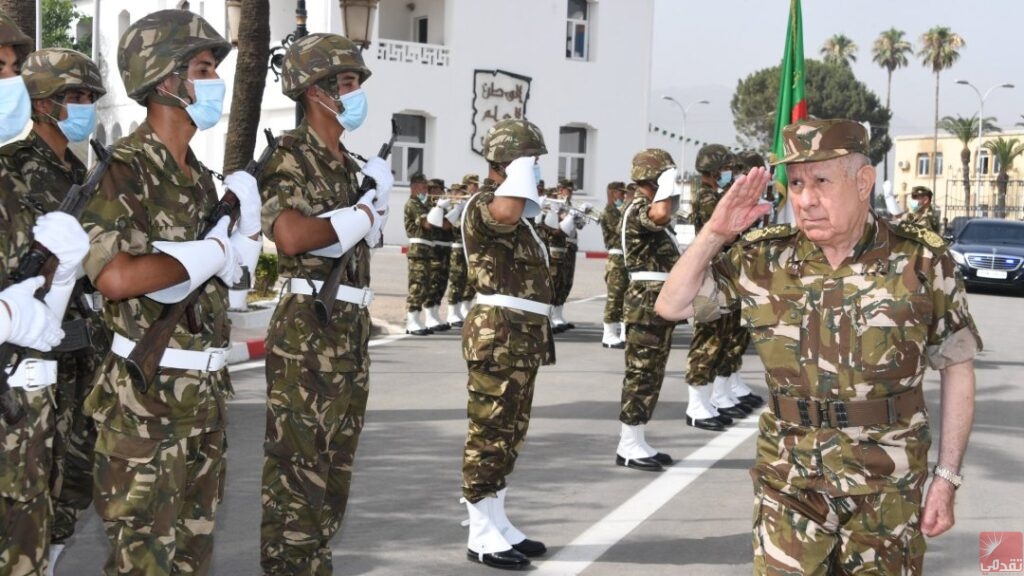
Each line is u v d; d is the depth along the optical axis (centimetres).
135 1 3934
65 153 515
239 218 398
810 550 341
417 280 1476
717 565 572
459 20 3272
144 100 384
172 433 381
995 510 681
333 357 460
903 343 332
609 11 3591
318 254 457
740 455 817
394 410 944
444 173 3284
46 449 371
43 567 374
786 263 345
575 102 3550
